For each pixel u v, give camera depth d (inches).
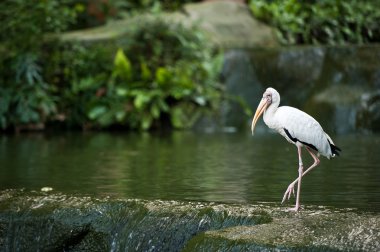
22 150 523.8
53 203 293.1
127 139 621.3
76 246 283.3
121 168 412.8
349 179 360.2
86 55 756.6
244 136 639.8
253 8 848.9
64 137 647.8
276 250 216.7
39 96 722.2
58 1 812.6
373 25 840.3
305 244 217.5
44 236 285.3
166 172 394.0
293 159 452.4
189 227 261.1
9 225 292.0
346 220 241.9
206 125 729.6
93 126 743.7
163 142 587.2
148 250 263.9
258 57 751.1
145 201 284.4
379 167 405.1
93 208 285.3
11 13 757.9
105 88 750.5
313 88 724.0
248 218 255.6
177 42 773.3
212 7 844.6
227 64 756.6
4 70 738.8
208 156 475.5
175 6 882.1
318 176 372.8
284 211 262.1
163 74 729.6
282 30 844.0
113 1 895.7
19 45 746.8
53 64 749.9
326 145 269.3
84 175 382.9
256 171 396.2
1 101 713.6
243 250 220.8
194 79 752.3
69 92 747.4
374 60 714.8
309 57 735.7
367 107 681.6
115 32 795.4
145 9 876.0
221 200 298.0
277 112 278.4
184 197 305.7
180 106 742.5
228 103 740.0
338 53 725.9
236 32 820.6
